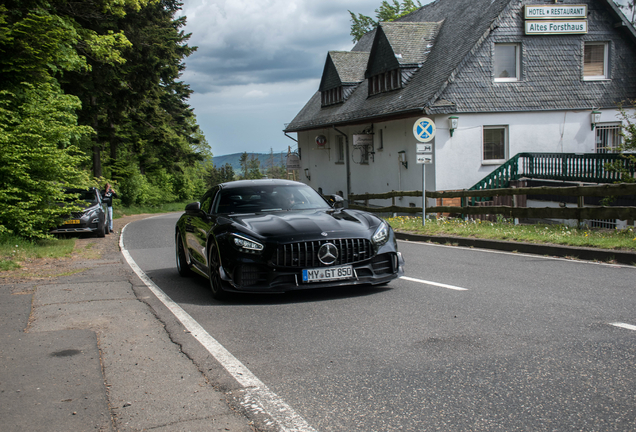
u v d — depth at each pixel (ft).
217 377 11.45
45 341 14.21
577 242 28.40
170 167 166.71
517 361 11.76
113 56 61.87
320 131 103.55
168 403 10.10
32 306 18.57
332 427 8.94
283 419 9.30
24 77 45.09
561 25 63.52
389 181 75.10
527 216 38.70
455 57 64.34
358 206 67.67
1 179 37.58
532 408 9.36
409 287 20.75
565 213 34.91
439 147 61.67
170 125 158.20
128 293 21.02
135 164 148.66
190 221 24.30
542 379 10.66
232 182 25.08
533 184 58.90
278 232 18.65
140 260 32.63
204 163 259.19
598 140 65.72
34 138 38.19
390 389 10.48
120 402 10.19
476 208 44.04
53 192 38.81
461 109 61.36
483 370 11.30
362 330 14.78
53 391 10.71
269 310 17.63
